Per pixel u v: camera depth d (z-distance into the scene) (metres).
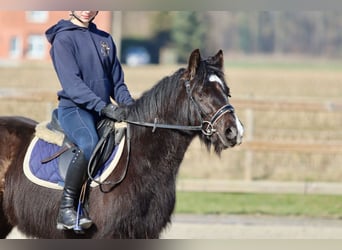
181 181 15.75
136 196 7.23
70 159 7.49
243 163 18.97
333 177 18.23
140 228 7.26
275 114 22.44
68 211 7.22
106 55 7.83
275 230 12.54
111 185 7.29
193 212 14.24
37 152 7.73
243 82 43.28
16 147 7.92
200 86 7.12
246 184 15.74
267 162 19.03
